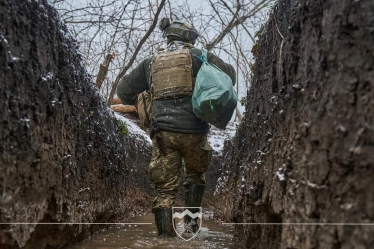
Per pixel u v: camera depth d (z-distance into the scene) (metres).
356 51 1.53
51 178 2.67
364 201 1.38
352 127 1.48
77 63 3.49
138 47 7.39
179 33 4.27
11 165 2.07
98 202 4.15
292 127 2.11
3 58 2.01
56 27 2.90
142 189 7.41
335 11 1.67
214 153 8.23
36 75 2.43
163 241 3.63
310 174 1.75
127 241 3.64
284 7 2.72
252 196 2.86
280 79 2.56
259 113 3.15
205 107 3.67
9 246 2.10
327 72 1.71
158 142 3.90
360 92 1.48
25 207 2.28
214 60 4.10
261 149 2.87
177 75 3.90
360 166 1.41
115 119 5.63
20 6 2.28
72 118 3.22
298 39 2.21
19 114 2.18
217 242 3.66
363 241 1.34
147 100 4.46
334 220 1.52
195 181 4.23
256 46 3.92
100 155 4.25
